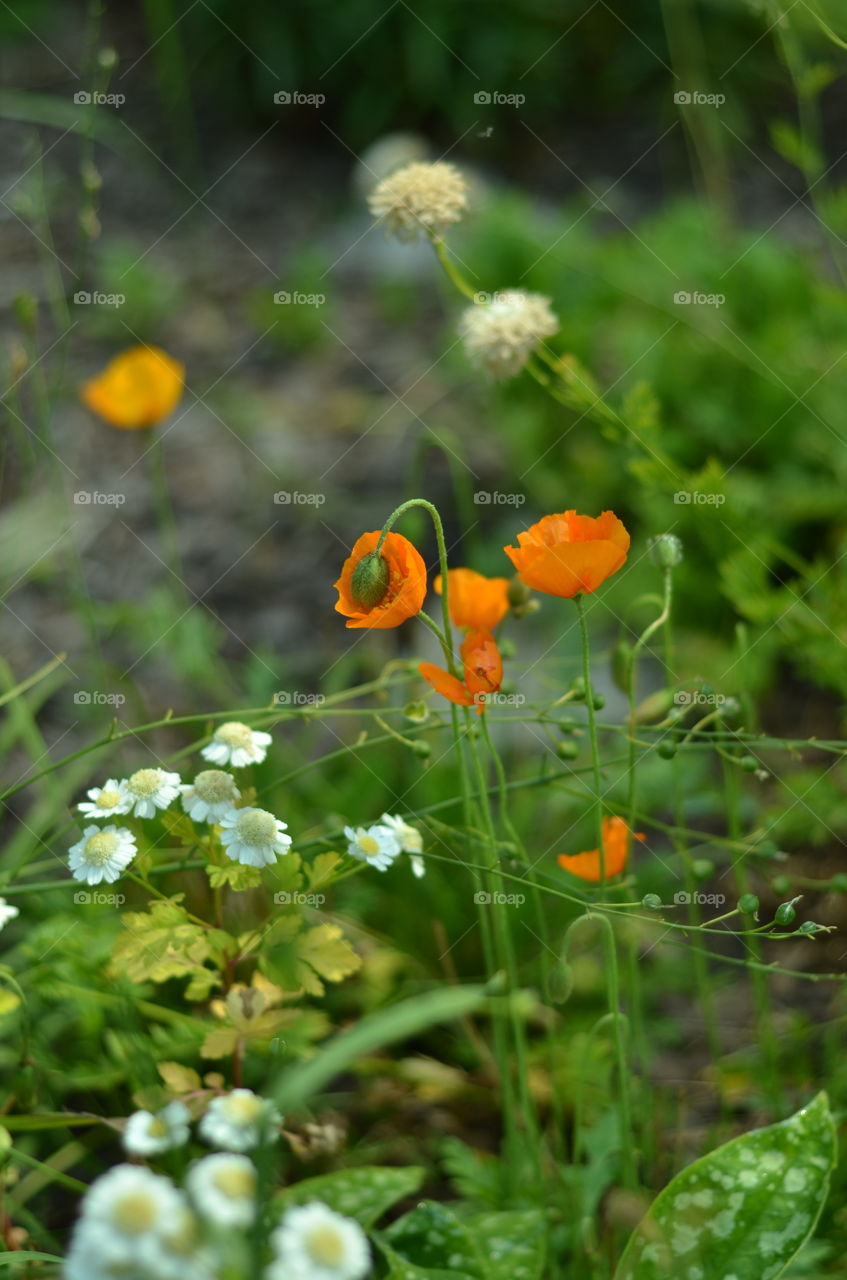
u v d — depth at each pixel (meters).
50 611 1.80
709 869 1.21
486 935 1.22
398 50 3.13
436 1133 1.33
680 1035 1.38
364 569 1.13
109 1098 1.32
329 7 3.14
